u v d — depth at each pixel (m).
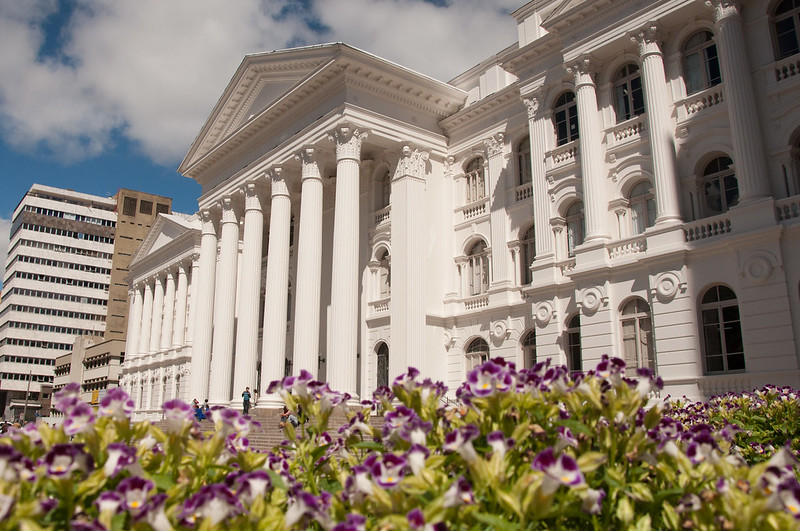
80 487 3.47
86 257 105.81
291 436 5.52
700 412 11.48
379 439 5.25
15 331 98.25
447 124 29.05
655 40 19.81
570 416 4.95
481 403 4.42
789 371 15.50
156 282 52.81
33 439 4.04
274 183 30.17
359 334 28.97
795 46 17.50
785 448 4.14
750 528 3.48
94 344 82.12
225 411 4.41
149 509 3.31
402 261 26.39
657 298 18.27
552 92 23.55
